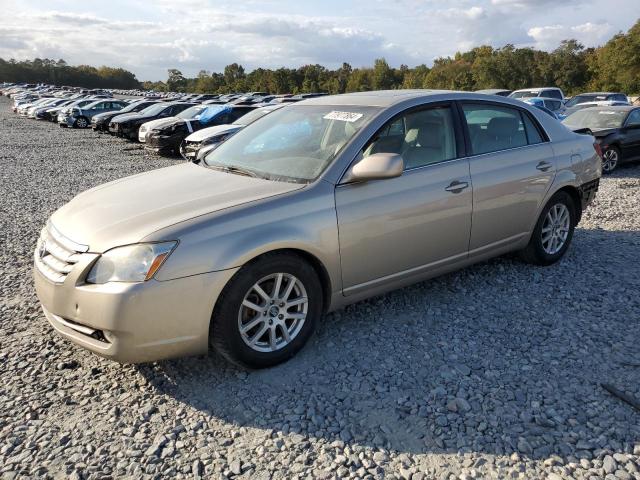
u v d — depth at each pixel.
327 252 3.21
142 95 79.25
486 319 3.75
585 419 2.64
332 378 3.05
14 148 17.91
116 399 2.89
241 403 2.84
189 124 15.31
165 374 3.13
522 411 2.71
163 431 2.62
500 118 4.32
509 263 4.86
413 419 2.67
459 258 4.00
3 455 2.45
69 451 2.47
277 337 3.20
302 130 3.88
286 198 3.12
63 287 2.85
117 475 2.32
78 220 3.12
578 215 4.96
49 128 28.05
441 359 3.23
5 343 3.54
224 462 2.40
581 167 4.80
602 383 2.93
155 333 2.76
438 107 3.92
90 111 28.88
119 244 2.78
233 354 2.98
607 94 21.55
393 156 3.20
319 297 3.27
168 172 3.96
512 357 3.24
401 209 3.50
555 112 17.14
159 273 2.72
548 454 2.41
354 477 2.29
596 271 4.65
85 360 3.31
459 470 2.32
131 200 3.27
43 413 2.77
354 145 3.44
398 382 2.99
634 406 2.72
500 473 2.30
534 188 4.38
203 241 2.82
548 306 3.95
